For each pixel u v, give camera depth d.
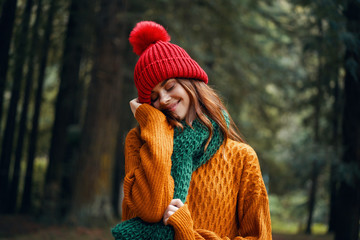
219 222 1.46
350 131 5.43
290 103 12.18
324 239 9.07
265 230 1.44
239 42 10.55
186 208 1.32
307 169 10.10
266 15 10.51
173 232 1.31
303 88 10.83
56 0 8.26
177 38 8.59
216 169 1.49
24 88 9.79
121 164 12.14
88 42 9.23
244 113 13.59
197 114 1.45
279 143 13.81
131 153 1.51
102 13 8.51
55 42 9.36
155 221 1.33
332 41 5.75
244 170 1.52
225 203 1.47
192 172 1.48
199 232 1.37
